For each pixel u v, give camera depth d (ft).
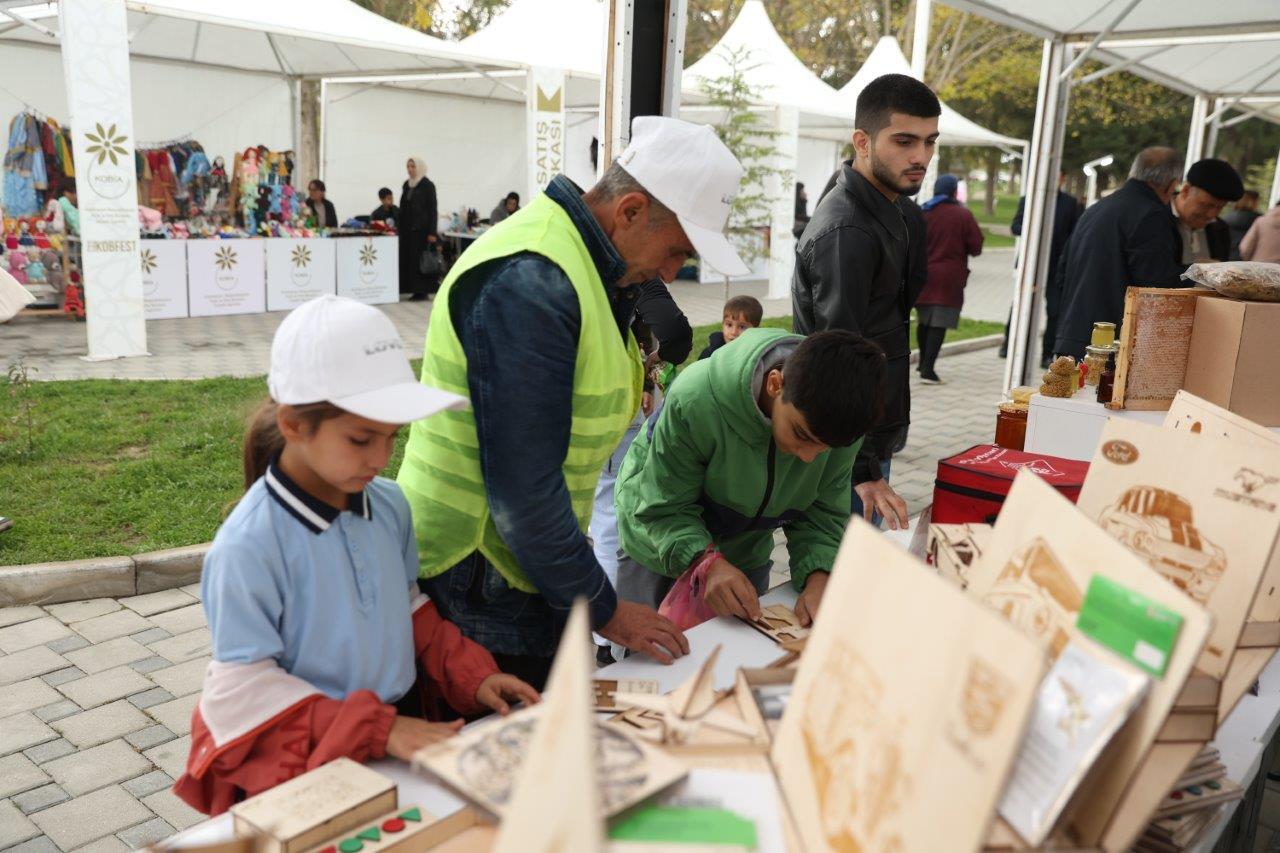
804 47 92.53
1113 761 2.68
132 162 25.23
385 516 4.70
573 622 1.86
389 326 4.27
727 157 5.00
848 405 5.07
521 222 4.91
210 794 4.21
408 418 3.89
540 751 1.84
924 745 2.33
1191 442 3.89
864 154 8.79
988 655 2.22
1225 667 3.45
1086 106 86.58
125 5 24.11
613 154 9.44
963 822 2.15
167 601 12.51
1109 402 9.25
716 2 87.15
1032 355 22.65
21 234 32.45
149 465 16.75
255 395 22.09
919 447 20.80
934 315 27.22
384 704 4.29
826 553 6.25
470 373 4.68
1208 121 34.30
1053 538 3.18
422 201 40.42
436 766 3.06
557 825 1.65
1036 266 22.00
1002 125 104.99
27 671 10.72
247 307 35.96
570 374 4.73
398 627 4.63
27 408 17.92
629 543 6.79
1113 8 18.60
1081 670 2.72
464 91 46.32
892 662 2.52
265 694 4.06
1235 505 3.60
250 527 4.19
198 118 39.19
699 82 39.58
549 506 4.74
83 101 24.08
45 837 8.11
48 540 13.47
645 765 2.97
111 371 24.64
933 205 26.66
